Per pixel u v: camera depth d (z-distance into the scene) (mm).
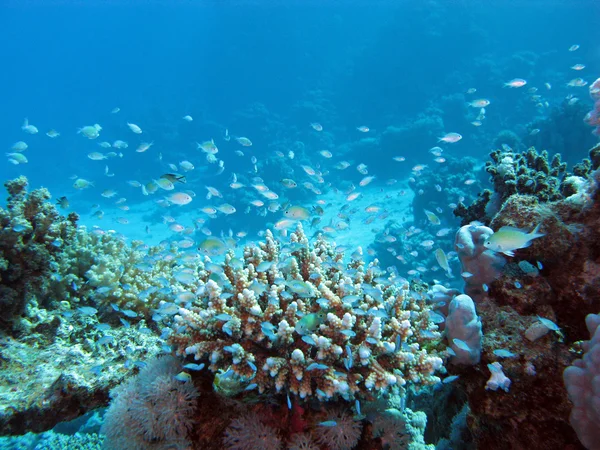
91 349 4207
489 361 3061
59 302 4809
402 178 26578
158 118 40625
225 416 3195
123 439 3029
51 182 46031
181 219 25781
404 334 3254
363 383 3131
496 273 3539
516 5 43062
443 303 4027
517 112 29078
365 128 16922
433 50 35156
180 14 84125
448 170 18125
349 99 38375
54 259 4863
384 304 3748
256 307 3152
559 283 3393
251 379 2953
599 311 3168
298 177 24172
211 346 3092
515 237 3066
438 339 3510
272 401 3145
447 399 4352
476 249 3660
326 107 38750
